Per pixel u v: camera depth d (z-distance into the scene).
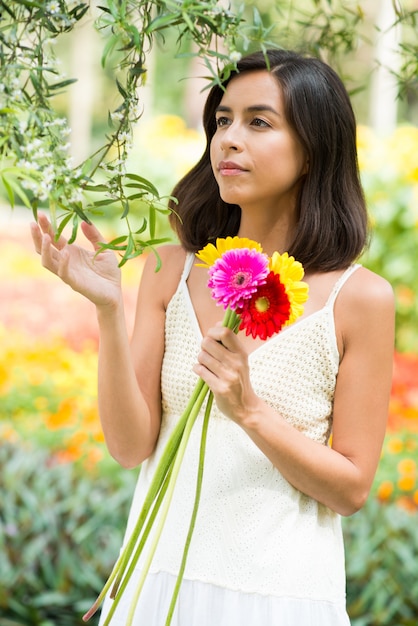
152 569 2.44
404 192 8.27
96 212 2.17
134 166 9.84
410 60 3.01
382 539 4.57
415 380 6.78
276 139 2.41
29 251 10.57
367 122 14.48
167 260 2.67
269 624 2.36
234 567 2.38
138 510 2.54
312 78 2.44
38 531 4.57
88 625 4.43
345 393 2.47
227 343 2.16
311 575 2.41
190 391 2.51
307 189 2.48
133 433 2.49
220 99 2.59
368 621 4.45
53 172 2.01
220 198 2.65
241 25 2.17
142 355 2.59
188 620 2.39
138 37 2.06
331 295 2.46
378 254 8.26
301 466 2.34
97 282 2.30
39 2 2.10
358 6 3.07
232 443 2.45
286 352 2.46
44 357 7.10
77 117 16.17
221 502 2.42
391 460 5.33
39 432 5.70
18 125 2.00
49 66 2.13
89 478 4.88
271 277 2.08
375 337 2.45
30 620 4.43
